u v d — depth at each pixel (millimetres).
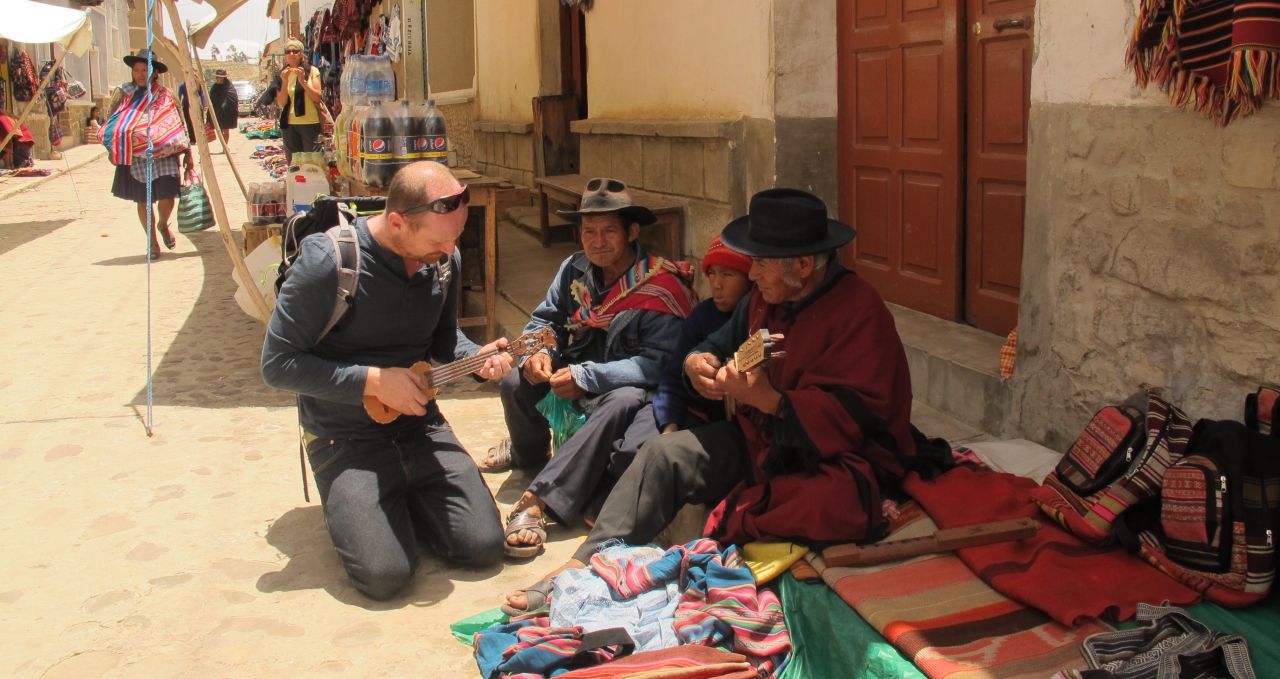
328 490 3756
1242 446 2805
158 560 3922
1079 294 3711
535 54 10250
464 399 5816
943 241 5039
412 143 6160
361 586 3600
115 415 5625
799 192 3404
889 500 3354
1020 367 4062
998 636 2697
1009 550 3062
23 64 22672
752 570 3164
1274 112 2906
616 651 2928
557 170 9422
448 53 14367
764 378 3236
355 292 3594
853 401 3244
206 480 4695
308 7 23016
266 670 3186
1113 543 3064
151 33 7387
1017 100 4484
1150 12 3062
